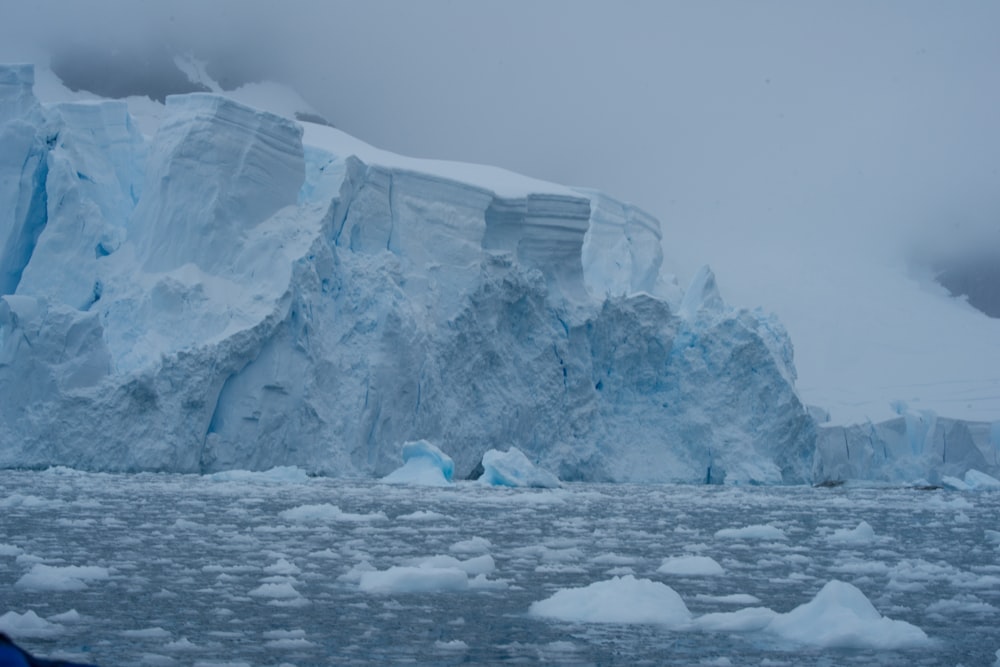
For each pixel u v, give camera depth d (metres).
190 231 44.00
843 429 61.28
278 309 42.62
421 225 49.56
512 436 49.72
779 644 10.29
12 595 12.21
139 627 10.56
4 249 43.91
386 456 44.66
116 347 41.84
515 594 13.08
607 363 53.81
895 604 13.06
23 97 45.94
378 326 45.44
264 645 9.84
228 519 22.06
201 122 45.00
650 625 11.12
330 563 15.50
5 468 38.00
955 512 32.03
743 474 52.69
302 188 48.88
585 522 24.70
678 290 66.19
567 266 53.59
